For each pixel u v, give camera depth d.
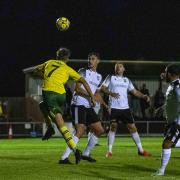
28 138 42.31
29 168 17.03
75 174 15.52
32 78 44.84
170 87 15.55
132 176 15.10
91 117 19.06
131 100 44.19
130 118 22.27
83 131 19.08
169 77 15.53
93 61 19.58
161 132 44.69
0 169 16.80
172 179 14.49
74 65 43.22
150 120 44.53
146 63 45.69
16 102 45.72
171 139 15.38
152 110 43.09
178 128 15.38
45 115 17.67
